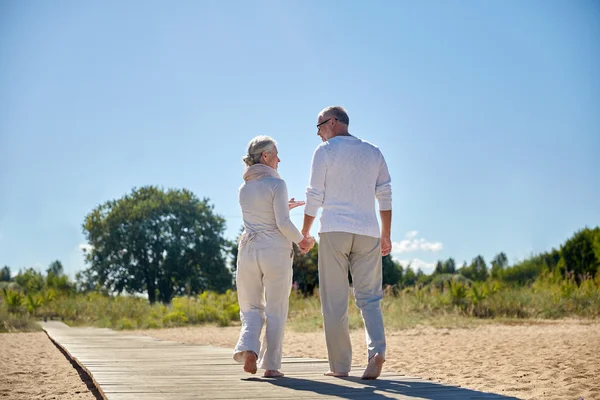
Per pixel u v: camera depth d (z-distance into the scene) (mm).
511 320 16531
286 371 5367
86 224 58781
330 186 4930
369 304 4879
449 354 8641
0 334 16906
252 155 5121
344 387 4387
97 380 4832
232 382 4699
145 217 58469
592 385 5551
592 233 30125
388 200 5062
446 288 19375
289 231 4859
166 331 17188
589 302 18156
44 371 7738
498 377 6246
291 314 19359
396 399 3896
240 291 5035
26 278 36938
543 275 21781
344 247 4855
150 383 4660
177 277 57906
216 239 59781
